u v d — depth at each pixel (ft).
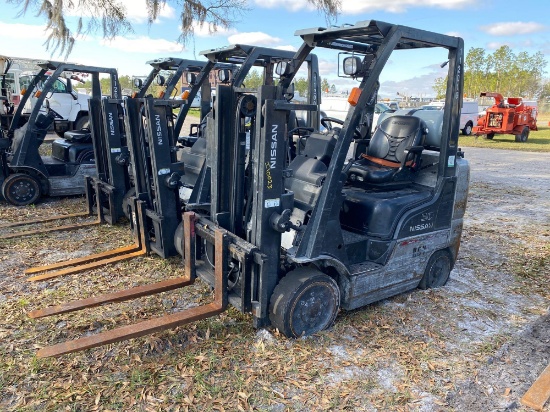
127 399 8.57
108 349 10.12
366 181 13.23
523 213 24.63
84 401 8.50
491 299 13.64
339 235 10.88
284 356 10.07
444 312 12.64
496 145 59.62
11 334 10.70
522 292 14.29
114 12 24.02
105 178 19.65
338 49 12.93
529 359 10.56
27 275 14.14
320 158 12.25
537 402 8.91
